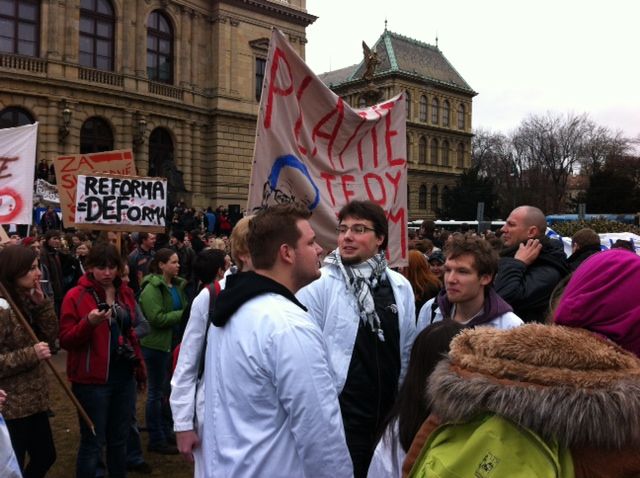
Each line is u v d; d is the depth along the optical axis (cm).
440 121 6462
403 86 6019
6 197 657
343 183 528
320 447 213
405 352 348
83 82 2919
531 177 7225
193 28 3475
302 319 228
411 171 6125
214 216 2734
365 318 334
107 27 3092
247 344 224
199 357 320
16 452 386
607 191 5706
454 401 152
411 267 552
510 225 435
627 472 138
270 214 248
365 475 322
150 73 3300
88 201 821
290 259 245
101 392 449
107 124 3092
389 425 240
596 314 157
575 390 137
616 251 164
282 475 216
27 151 665
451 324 236
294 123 491
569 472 139
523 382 144
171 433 609
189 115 3444
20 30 2784
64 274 1102
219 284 334
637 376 141
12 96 2734
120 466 470
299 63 487
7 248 414
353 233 347
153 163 3322
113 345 456
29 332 390
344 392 327
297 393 213
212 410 237
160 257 596
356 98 6278
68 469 532
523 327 159
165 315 585
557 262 405
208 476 233
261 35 3706
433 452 159
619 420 134
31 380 393
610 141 7050
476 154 7931
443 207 6003
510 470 142
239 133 3625
